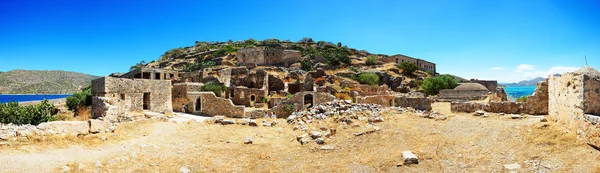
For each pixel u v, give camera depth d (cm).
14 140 1262
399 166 1149
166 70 7294
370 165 1198
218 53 12188
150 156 1316
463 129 1583
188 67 10188
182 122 2105
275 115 2819
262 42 16162
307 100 3297
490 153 1196
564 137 1220
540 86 1900
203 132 1844
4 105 2431
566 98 1373
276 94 5797
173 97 3681
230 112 3025
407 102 2497
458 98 4991
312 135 1666
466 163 1127
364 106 2259
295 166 1255
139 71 6806
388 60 11475
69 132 1450
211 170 1191
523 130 1429
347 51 14462
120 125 1844
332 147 1478
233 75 6969
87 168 1084
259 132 1848
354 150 1422
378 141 1499
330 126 1883
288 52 9962
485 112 1991
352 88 6097
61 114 3331
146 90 3102
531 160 1077
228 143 1605
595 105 1144
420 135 1535
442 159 1186
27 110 2367
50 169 1030
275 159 1353
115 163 1168
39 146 1264
